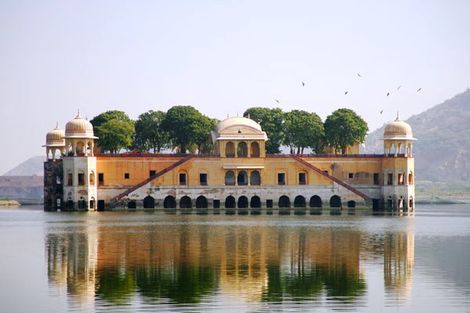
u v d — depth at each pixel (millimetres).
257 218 127938
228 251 75625
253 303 50031
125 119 188875
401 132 173875
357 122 186500
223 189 163625
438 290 54469
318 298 51656
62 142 176625
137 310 48125
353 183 173625
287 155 166750
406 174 171000
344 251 76062
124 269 63344
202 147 187750
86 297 51844
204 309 48344
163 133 188250
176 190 161625
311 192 165750
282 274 60781
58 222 119688
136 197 160375
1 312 47906
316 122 186250
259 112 189875
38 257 71312
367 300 51125
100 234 94750
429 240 88125
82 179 159875
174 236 91500
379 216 139875
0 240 87375
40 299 51344
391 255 72938
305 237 90312
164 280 57938
